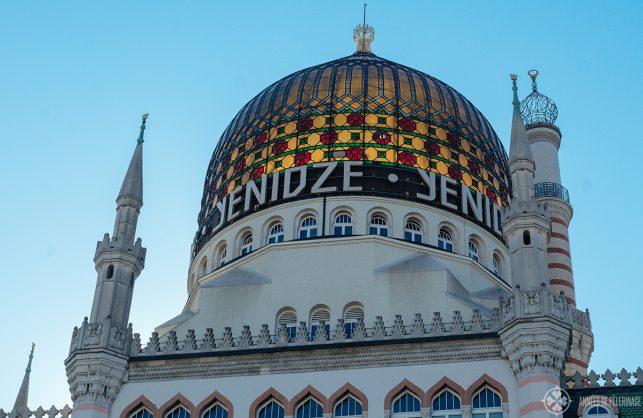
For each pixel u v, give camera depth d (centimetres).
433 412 4994
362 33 8338
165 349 5438
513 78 6259
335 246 6309
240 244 6788
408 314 5888
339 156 6775
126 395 5347
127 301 5644
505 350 5009
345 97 7031
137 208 6025
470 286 6391
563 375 5153
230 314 6072
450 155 6925
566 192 7862
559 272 7469
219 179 7250
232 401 5209
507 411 4888
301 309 6088
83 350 5353
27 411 5638
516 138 5825
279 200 6725
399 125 6906
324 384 5156
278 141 6981
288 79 7481
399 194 6638
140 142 6341
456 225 6669
